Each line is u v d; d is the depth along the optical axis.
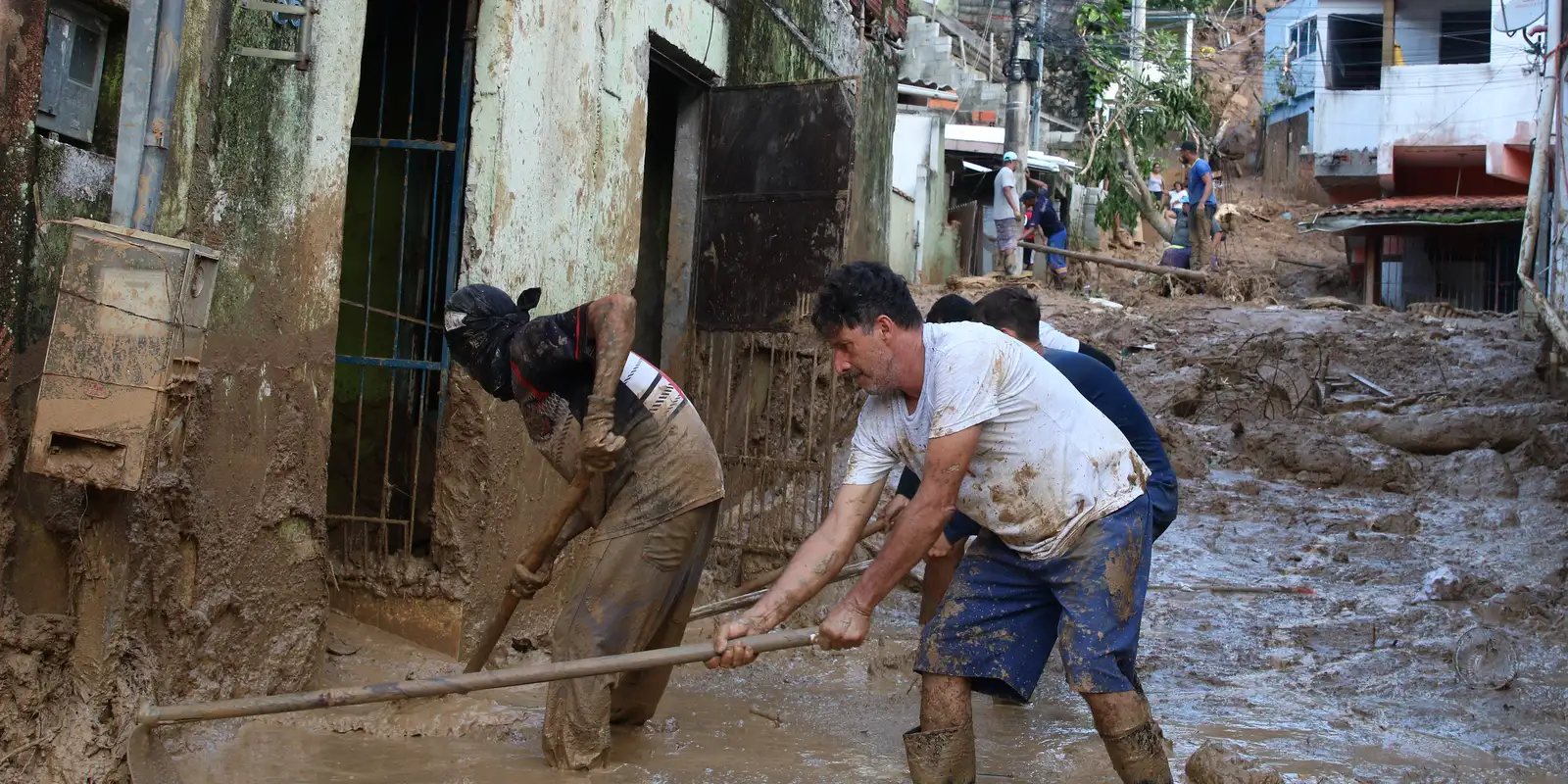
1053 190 22.53
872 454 3.42
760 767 4.12
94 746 3.63
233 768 3.84
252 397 4.33
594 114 6.12
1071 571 3.36
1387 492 9.09
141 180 3.73
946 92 20.00
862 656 5.63
